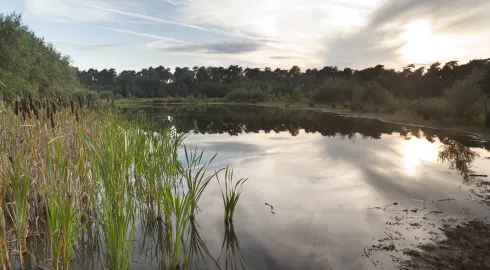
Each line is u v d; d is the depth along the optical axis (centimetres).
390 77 6294
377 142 1450
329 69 9744
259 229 545
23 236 412
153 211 567
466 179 832
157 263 432
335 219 586
